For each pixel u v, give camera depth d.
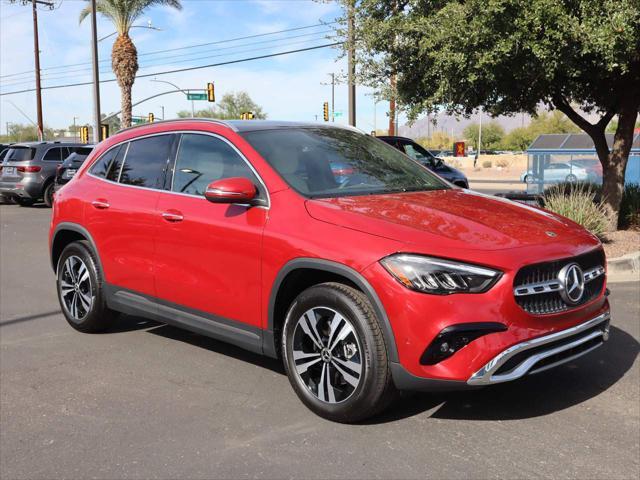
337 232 3.49
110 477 3.06
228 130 4.34
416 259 3.19
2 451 3.36
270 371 4.51
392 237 3.32
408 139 14.61
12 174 18.30
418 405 3.82
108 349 5.08
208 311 4.23
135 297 4.84
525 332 3.21
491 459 3.15
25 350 5.09
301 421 3.64
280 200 3.85
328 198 3.86
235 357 4.84
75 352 5.02
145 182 4.84
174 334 5.48
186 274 4.34
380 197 3.96
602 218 9.30
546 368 3.38
